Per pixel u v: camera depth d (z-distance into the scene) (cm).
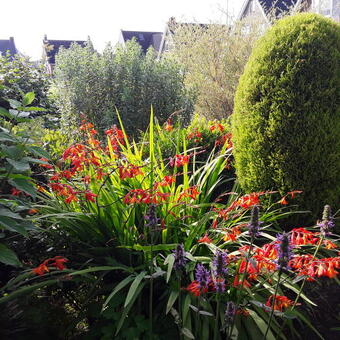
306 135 305
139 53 701
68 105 673
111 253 279
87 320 285
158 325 242
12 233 271
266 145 317
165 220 283
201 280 195
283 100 310
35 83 664
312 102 305
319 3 1177
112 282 282
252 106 327
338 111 306
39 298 273
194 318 236
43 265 220
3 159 278
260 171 322
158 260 261
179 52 1137
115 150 343
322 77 307
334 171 308
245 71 346
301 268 234
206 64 1094
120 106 664
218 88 1074
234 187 365
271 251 220
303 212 306
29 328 231
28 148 230
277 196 319
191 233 275
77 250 281
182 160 299
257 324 225
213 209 295
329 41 315
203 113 1088
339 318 275
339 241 320
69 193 274
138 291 230
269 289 237
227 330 219
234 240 253
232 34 1123
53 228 300
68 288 287
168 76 683
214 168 347
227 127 453
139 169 305
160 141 418
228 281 241
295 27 326
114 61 679
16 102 245
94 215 282
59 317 267
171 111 673
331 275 204
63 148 397
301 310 278
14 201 234
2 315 222
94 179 287
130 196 278
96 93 675
